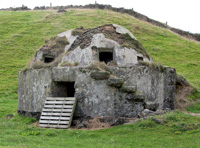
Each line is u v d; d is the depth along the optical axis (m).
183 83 20.08
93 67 13.23
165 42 37.56
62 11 49.69
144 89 14.08
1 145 9.06
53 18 46.06
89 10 48.91
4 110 18.20
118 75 13.55
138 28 40.81
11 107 19.36
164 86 15.70
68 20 43.94
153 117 11.95
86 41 15.33
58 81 14.13
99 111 12.74
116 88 12.82
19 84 16.56
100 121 12.45
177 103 17.55
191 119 11.76
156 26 44.88
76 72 13.48
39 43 37.00
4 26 43.50
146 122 11.61
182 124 11.20
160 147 9.22
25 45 36.91
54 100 13.56
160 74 15.35
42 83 14.63
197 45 38.09
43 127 12.79
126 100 12.91
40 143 9.72
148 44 36.03
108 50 14.78
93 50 14.59
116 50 14.70
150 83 14.46
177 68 29.06
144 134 10.74
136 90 13.34
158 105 13.67
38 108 14.62
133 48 15.31
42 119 13.12
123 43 15.21
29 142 9.75
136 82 13.81
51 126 12.67
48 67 14.79
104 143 9.82
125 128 11.52
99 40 14.94
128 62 14.53
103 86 12.86
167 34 41.06
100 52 15.10
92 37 15.31
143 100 13.14
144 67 14.20
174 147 9.21
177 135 10.48
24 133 11.18
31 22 45.03
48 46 17.89
